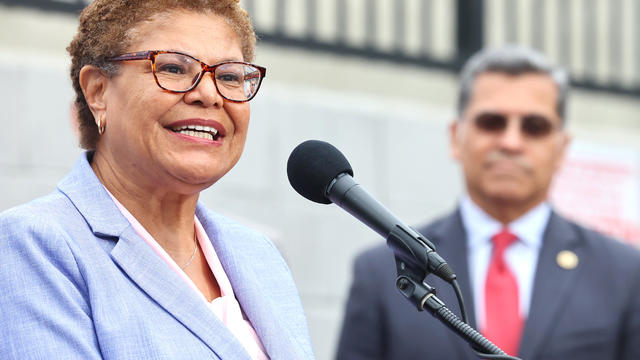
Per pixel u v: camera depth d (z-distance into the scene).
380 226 5.10
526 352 8.80
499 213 9.58
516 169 9.55
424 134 14.69
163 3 5.06
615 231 15.38
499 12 16.12
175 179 4.98
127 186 5.11
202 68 4.97
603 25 16.94
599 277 9.20
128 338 4.45
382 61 15.00
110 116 5.05
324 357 13.39
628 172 15.64
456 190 14.87
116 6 5.04
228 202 12.98
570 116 16.30
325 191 5.34
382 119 14.35
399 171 14.39
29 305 4.36
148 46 4.98
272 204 13.33
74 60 5.23
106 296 4.56
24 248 4.50
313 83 14.38
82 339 4.34
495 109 9.77
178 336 4.60
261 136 13.41
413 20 15.47
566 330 8.88
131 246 4.82
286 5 14.43
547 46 16.47
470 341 4.80
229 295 5.23
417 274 5.01
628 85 16.94
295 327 5.52
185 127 4.98
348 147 14.05
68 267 4.55
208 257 5.40
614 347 8.91
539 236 9.55
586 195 15.25
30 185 11.65
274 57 14.10
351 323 9.57
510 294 9.20
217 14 5.21
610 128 16.61
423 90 15.29
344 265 13.75
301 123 13.74
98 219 4.86
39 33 12.37
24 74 11.79
